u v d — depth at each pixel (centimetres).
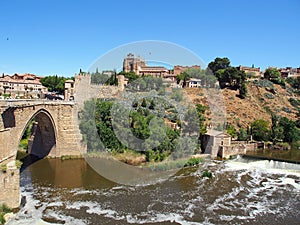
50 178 3312
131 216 2345
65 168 3738
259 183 3500
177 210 2511
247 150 5903
